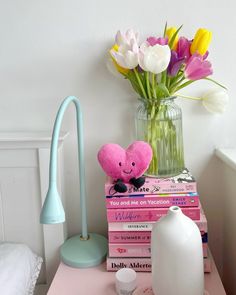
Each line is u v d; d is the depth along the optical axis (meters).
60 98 1.14
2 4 1.09
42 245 1.15
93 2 1.08
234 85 1.11
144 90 1.00
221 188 1.18
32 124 1.16
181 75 0.99
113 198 0.96
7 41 1.11
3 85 1.14
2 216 1.14
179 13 1.07
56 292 0.92
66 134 1.11
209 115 1.14
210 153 1.16
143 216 0.96
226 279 1.17
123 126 1.15
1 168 1.11
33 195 1.12
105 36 1.10
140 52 0.91
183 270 0.77
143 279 0.95
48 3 1.09
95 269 1.01
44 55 1.12
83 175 1.07
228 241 1.14
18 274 0.96
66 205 1.21
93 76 1.12
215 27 1.08
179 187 0.96
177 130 1.03
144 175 1.04
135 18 1.08
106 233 1.22
